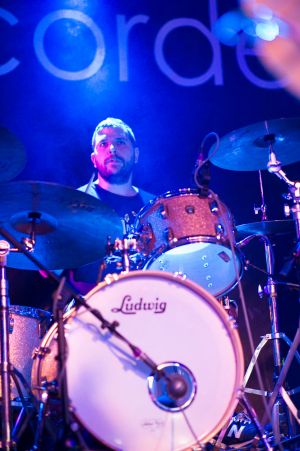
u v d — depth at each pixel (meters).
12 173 3.92
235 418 4.13
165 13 5.22
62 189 3.31
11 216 3.60
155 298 3.12
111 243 3.58
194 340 3.12
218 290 3.99
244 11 5.25
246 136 4.10
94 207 3.44
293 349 3.59
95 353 3.07
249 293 4.78
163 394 3.11
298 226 3.87
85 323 3.09
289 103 5.23
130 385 3.07
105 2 5.16
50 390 3.17
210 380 3.11
